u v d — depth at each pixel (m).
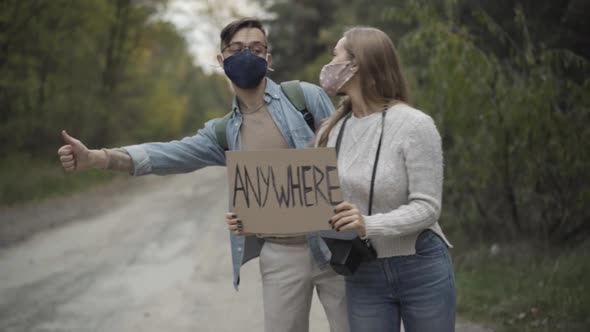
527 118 5.88
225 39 3.19
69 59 24.78
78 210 15.99
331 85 2.64
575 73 6.01
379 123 2.52
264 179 2.65
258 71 3.09
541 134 5.94
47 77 24.39
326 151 2.57
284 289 3.14
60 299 6.82
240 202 2.69
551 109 5.77
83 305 6.53
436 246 2.57
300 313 3.19
